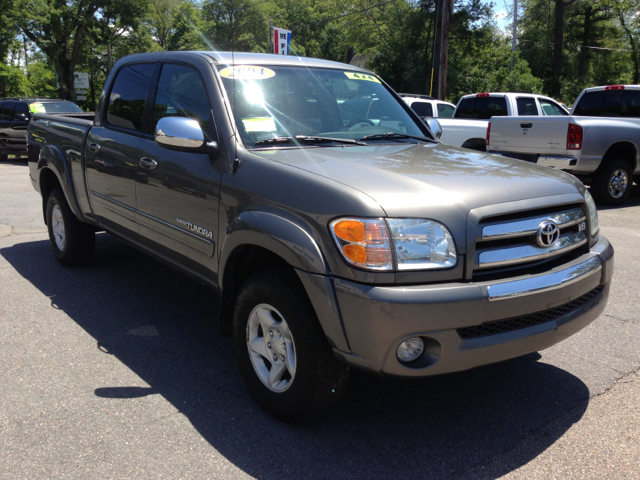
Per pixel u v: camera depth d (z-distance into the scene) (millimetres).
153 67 3928
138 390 3086
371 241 2270
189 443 2592
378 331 2252
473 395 3074
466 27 32719
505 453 2545
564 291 2531
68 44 35094
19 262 5523
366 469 2420
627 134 8555
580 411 2898
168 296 4621
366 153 3082
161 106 3697
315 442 2615
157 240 3676
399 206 2336
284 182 2631
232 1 59562
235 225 2789
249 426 2742
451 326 2285
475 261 2375
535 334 2496
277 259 2740
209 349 3641
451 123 11180
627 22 41625
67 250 5152
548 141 8477
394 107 4086
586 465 2447
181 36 57156
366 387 3162
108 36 35094
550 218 2611
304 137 3242
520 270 2531
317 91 3619
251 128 3123
